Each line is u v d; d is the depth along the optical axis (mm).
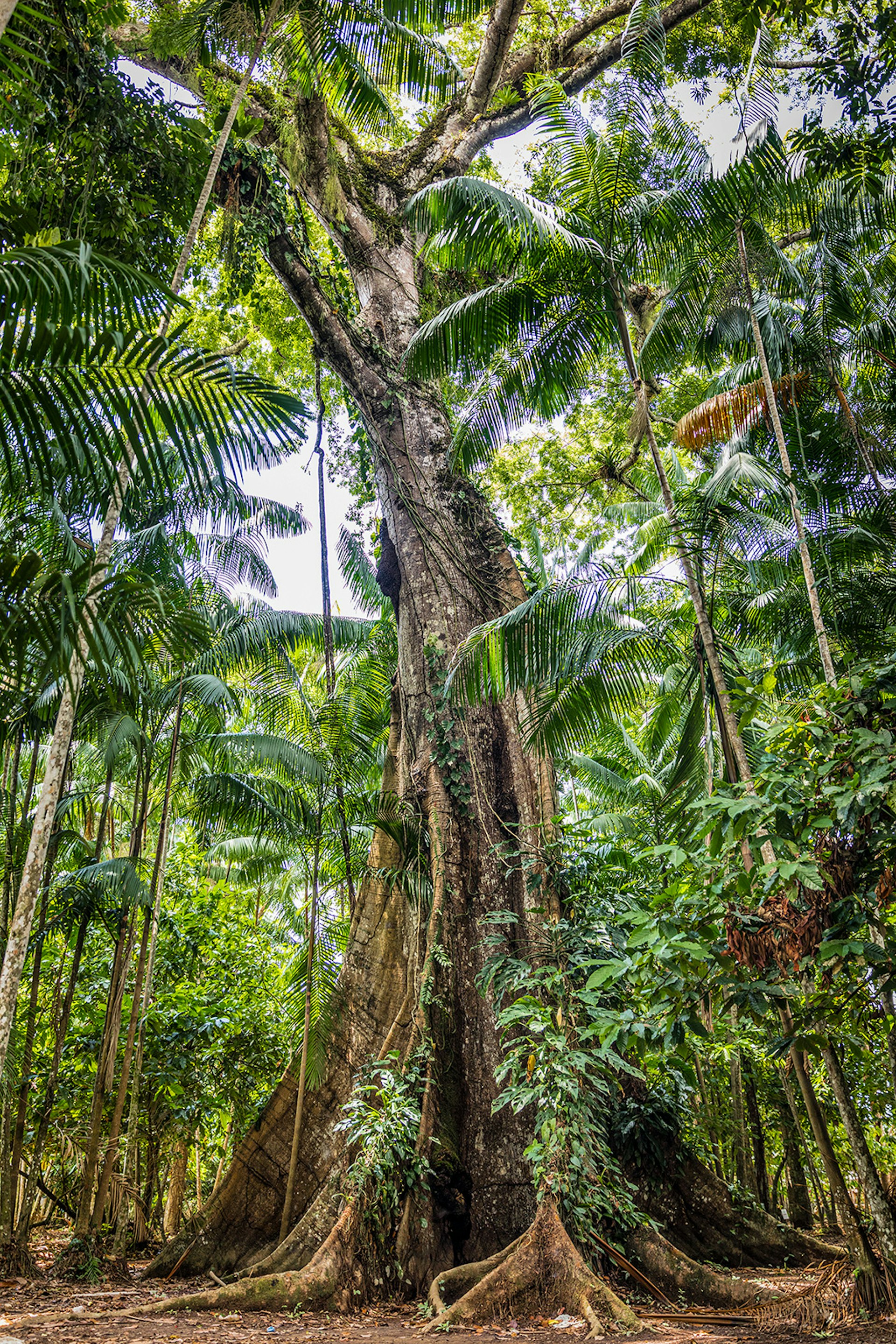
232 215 11820
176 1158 14469
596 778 15289
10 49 4984
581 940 7789
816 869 4230
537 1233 6488
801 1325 5348
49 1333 5852
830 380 8406
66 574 3861
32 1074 9516
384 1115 7531
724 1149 14141
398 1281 7230
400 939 9594
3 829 8586
